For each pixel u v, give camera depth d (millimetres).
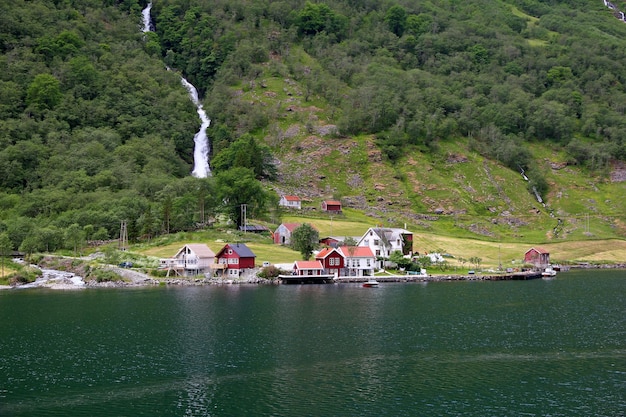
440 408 57438
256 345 80062
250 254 152500
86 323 94125
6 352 76562
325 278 150250
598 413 56094
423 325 93250
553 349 78688
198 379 66000
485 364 71625
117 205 195250
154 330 89000
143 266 154500
